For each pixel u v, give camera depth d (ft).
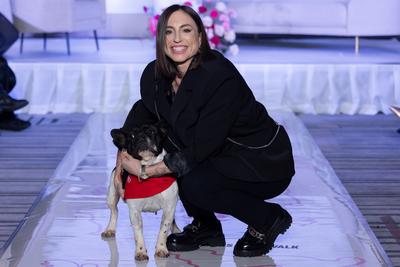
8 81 17.88
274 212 9.33
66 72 19.85
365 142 16.67
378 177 13.79
